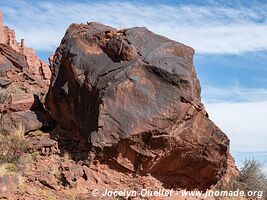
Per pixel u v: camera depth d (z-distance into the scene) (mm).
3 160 18109
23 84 33656
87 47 21016
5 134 20469
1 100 24375
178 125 18984
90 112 19375
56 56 22406
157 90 18953
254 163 24812
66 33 22609
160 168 19484
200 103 19734
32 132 21172
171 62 19234
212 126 19641
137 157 18828
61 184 17203
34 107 22750
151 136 18516
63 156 19391
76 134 20562
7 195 15336
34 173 17578
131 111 18547
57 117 21875
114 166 18781
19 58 36250
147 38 20188
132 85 18781
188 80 18938
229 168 24859
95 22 22250
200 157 19656
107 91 18750
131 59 19562
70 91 20875
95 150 18359
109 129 18422
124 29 21000
